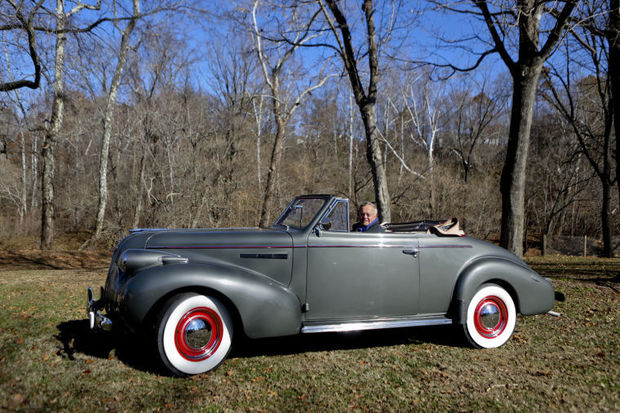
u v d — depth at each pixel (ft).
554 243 97.09
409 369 12.82
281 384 11.55
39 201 120.16
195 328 12.14
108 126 70.44
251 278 12.94
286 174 106.01
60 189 108.27
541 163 107.86
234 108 84.17
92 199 100.27
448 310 15.39
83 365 12.34
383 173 33.32
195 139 75.15
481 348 14.94
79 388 10.77
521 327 17.39
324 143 137.28
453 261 15.43
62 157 110.32
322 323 14.08
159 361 12.53
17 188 118.21
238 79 89.15
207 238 13.62
